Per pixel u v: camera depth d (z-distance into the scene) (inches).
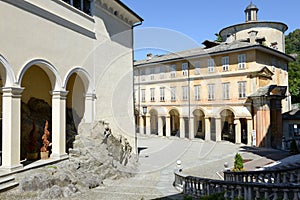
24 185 350.3
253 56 1026.1
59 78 473.4
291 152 833.5
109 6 620.7
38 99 596.4
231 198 305.7
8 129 381.4
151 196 375.9
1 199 320.8
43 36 442.9
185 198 174.6
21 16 404.2
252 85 1027.3
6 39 380.5
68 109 589.3
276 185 282.0
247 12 1539.1
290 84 1581.0
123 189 414.9
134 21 714.2
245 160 727.7
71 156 486.9
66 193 370.6
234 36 1486.2
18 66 397.1
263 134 981.8
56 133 471.8
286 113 1128.2
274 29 1437.0
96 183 430.3
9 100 383.6
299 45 2130.9
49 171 400.5
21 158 467.2
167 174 536.1
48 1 456.8
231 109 1066.1
